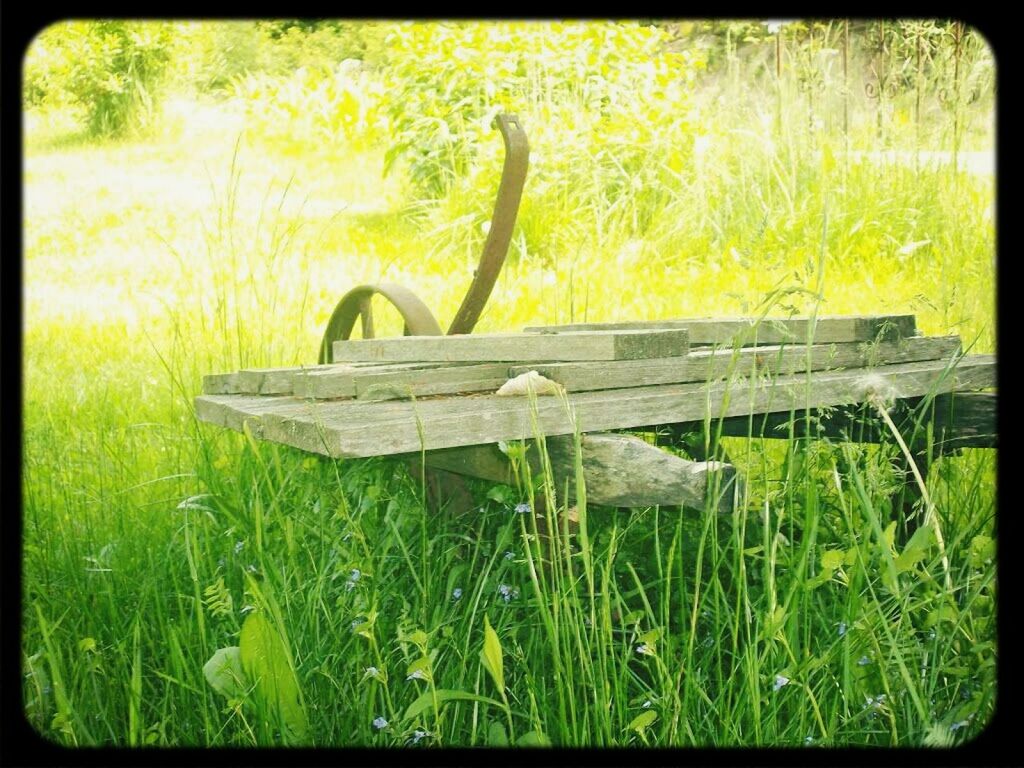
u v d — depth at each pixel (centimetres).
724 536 303
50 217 1117
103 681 287
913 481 330
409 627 256
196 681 276
